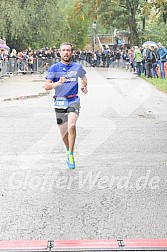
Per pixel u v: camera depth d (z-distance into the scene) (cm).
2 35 5225
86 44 9875
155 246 565
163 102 2083
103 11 7206
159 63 3416
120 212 686
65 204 723
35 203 727
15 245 567
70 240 583
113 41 9869
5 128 1417
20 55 4425
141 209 700
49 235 602
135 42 6875
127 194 774
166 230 619
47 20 5594
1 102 2098
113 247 562
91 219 658
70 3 9706
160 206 714
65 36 8862
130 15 6912
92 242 577
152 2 5466
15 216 670
